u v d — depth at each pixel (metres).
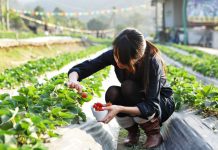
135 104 3.18
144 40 2.95
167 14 34.78
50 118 3.05
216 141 2.94
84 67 3.34
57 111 3.12
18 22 35.22
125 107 2.99
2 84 5.44
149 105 3.02
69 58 10.34
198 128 3.25
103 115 2.93
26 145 2.34
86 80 4.91
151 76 3.06
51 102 3.39
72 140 2.79
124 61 2.94
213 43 27.19
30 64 7.22
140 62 3.10
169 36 32.78
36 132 2.71
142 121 3.19
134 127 3.47
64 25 50.75
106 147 3.28
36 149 2.29
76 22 56.50
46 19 42.53
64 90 3.81
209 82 7.32
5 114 2.61
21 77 5.87
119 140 3.67
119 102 3.26
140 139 3.69
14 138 2.33
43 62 7.96
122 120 3.31
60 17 58.12
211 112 3.83
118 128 4.06
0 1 20.95
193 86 4.72
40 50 13.24
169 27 34.06
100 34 42.91
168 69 7.07
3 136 2.29
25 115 2.80
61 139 2.78
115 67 3.33
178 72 6.23
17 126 2.49
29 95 3.60
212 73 7.66
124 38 2.91
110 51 3.34
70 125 3.19
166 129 3.64
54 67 7.97
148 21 75.19
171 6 32.78
